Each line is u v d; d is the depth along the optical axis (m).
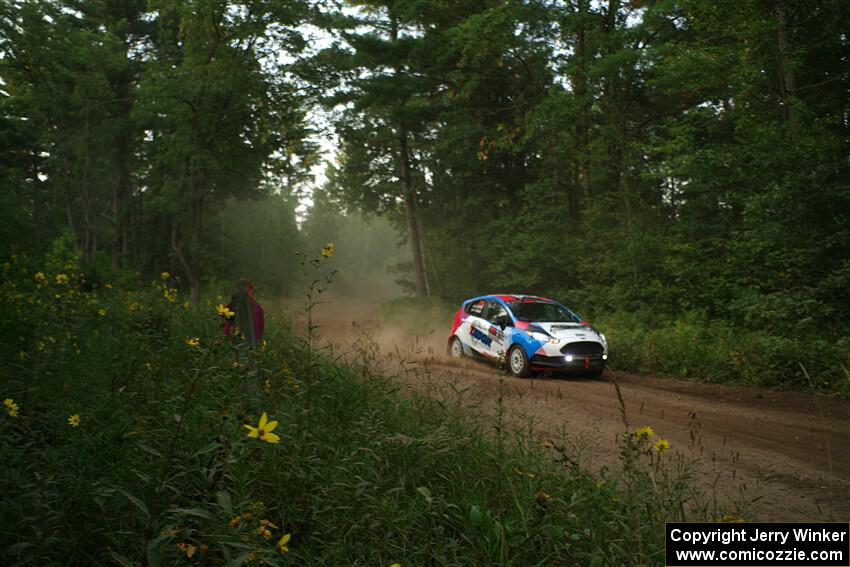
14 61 27.64
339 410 5.02
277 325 9.84
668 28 18.58
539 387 9.79
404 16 24.41
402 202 32.09
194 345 4.23
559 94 19.30
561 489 3.85
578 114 19.83
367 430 4.40
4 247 10.81
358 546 3.14
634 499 3.58
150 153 28.33
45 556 2.61
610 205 20.70
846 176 12.12
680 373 11.40
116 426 4.11
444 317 23.16
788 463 5.73
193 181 22.66
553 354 10.91
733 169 14.45
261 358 5.56
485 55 22.47
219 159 24.02
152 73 21.64
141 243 35.81
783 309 11.96
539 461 4.51
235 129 23.77
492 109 27.17
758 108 15.01
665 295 16.42
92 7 35.44
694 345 12.10
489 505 3.67
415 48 24.34
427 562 3.17
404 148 28.28
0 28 25.80
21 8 25.86
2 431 3.70
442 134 27.61
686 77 15.72
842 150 12.78
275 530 3.37
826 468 5.58
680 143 15.65
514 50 22.61
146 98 21.66
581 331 11.44
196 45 22.44
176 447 3.47
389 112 26.50
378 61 24.95
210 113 22.36
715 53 15.12
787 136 13.01
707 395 9.41
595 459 5.65
